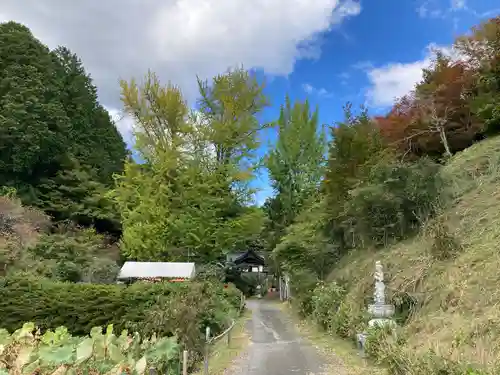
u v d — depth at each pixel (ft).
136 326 38.70
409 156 65.77
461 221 39.01
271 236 122.11
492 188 41.42
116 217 112.57
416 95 68.80
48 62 120.26
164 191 78.18
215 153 86.12
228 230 78.38
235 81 86.38
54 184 111.24
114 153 138.82
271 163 120.16
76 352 17.20
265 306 94.73
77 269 65.57
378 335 29.32
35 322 49.06
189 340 32.71
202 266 79.10
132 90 83.71
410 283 35.04
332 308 46.21
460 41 66.44
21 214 82.48
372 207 49.34
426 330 27.63
